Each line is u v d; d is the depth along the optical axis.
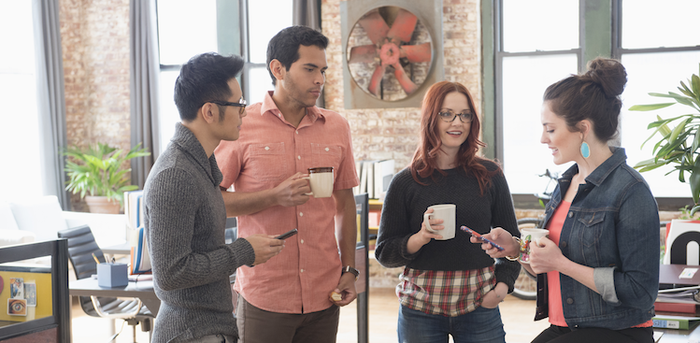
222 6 5.44
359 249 3.07
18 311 1.93
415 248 1.82
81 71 6.00
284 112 1.91
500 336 1.93
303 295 1.86
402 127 5.12
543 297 1.62
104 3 5.89
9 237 4.25
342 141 2.00
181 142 1.44
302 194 1.73
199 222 1.43
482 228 1.91
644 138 4.65
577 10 4.79
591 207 1.46
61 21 5.94
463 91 1.88
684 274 2.14
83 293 2.68
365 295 3.16
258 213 1.86
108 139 5.98
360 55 5.05
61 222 5.30
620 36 4.66
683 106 4.53
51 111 5.78
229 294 1.53
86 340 4.07
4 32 5.71
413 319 1.91
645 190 1.39
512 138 4.99
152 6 5.58
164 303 1.48
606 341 1.44
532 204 4.93
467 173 1.93
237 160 1.88
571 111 1.45
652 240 1.36
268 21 5.48
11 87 5.78
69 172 5.93
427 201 1.91
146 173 5.72
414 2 4.88
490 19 4.86
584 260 1.45
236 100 1.49
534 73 4.90
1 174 5.77
